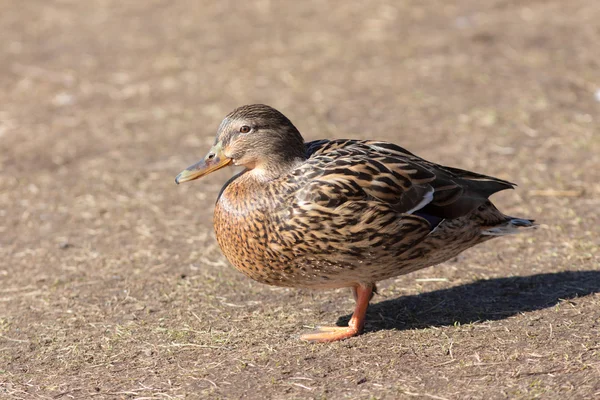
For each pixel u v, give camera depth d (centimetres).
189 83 1856
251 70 1906
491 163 1354
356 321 855
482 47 1948
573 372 748
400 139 1483
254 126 850
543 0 2306
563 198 1205
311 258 809
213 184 1365
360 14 2272
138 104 1755
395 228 802
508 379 745
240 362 813
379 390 741
